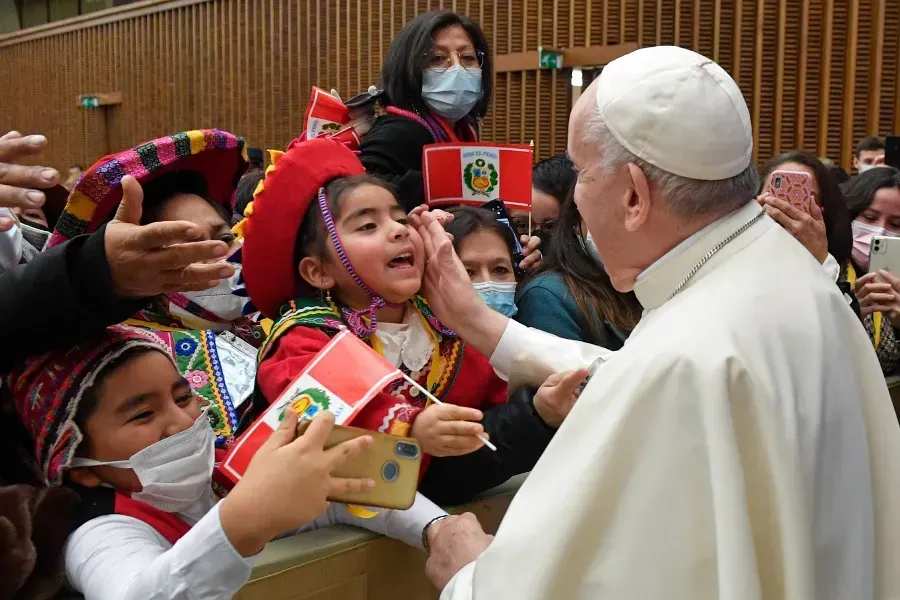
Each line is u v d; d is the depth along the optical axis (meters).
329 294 1.62
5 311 1.16
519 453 1.51
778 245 1.14
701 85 1.12
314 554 1.34
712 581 0.93
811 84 5.67
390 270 1.54
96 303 1.15
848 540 1.00
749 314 1.03
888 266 2.62
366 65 7.75
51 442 1.23
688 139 1.10
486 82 2.67
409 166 2.48
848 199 3.08
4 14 12.73
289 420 1.13
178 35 9.68
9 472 1.38
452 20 2.59
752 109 5.81
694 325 1.03
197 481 1.30
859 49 5.51
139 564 1.12
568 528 0.98
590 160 1.20
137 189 1.15
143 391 1.26
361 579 1.41
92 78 11.00
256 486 1.05
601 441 1.00
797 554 0.91
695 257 1.13
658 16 6.04
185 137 1.58
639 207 1.15
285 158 1.58
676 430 0.97
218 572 1.03
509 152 2.11
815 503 0.97
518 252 2.08
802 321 1.05
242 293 1.89
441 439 1.29
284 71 8.47
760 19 5.70
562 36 6.49
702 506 0.94
